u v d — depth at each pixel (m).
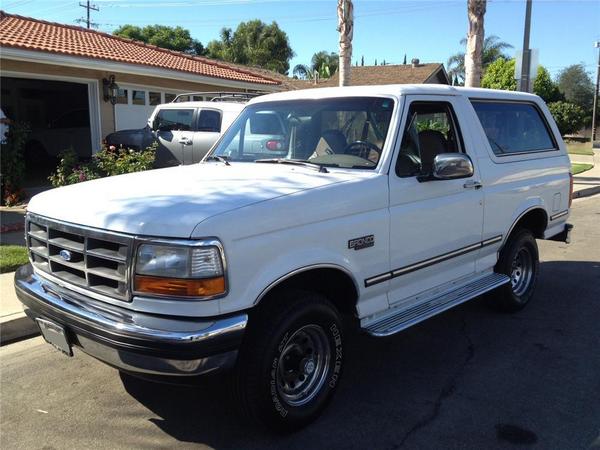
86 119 15.88
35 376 4.29
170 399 3.92
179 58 18.89
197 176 3.89
